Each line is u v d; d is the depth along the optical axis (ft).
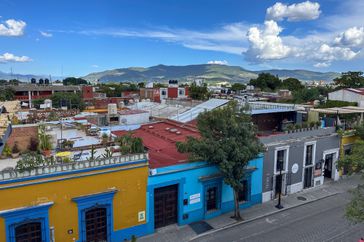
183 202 66.74
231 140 63.52
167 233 63.46
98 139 75.36
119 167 57.16
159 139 89.35
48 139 65.10
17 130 65.82
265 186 80.89
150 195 62.08
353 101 160.15
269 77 384.47
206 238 61.87
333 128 99.14
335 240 61.46
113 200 57.52
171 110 131.85
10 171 47.06
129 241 60.08
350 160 55.93
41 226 50.80
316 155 92.48
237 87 406.82
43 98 243.19
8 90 254.27
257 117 104.32
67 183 52.19
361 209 49.80
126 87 353.72
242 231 65.00
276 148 81.56
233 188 67.46
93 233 56.70
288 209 76.79
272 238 62.18
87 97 272.51
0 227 47.39
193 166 67.10
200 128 67.00
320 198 84.17
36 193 49.60
